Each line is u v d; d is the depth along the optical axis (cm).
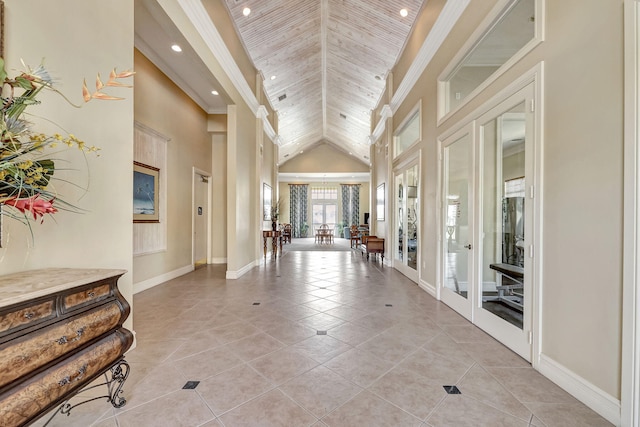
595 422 155
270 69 662
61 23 179
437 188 395
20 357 112
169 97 512
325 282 500
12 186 119
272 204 884
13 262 154
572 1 180
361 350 242
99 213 207
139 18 347
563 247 186
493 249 291
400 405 171
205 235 684
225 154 693
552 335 196
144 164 446
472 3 304
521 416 161
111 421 156
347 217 1611
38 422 154
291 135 1116
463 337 269
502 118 264
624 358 147
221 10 432
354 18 525
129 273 235
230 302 379
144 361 222
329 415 162
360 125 1019
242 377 201
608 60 157
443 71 375
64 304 135
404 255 569
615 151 153
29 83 127
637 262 143
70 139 142
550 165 197
